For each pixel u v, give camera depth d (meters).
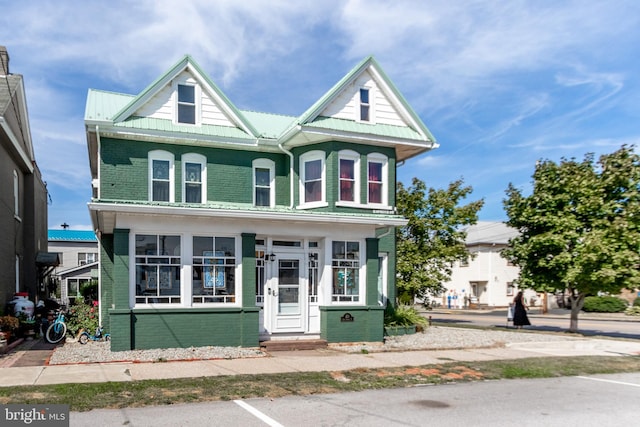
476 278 47.41
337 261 14.73
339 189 16.83
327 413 7.43
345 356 12.51
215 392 8.46
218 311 13.16
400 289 24.94
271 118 20.64
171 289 12.91
